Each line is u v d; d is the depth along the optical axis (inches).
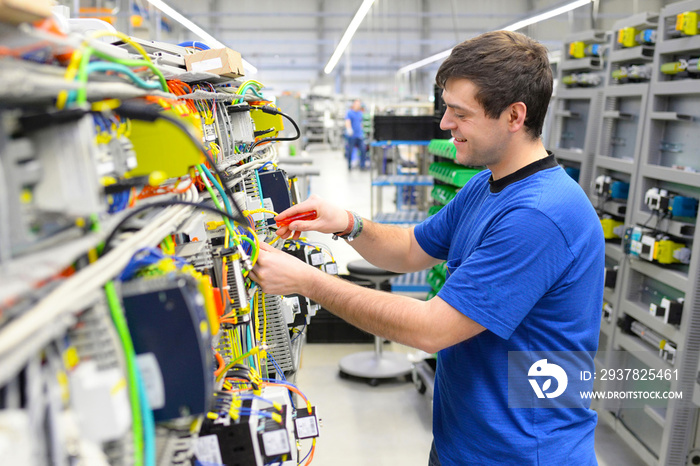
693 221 106.0
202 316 29.5
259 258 49.4
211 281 42.8
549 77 50.8
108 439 23.2
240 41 742.5
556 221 48.6
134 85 29.7
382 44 749.3
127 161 30.1
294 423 47.4
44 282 20.8
